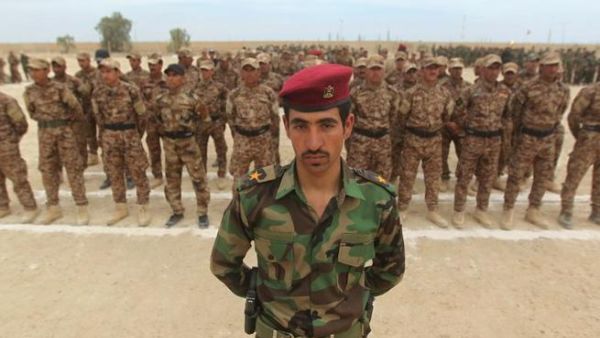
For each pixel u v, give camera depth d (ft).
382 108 16.17
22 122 16.69
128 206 19.38
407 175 17.24
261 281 5.43
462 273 13.91
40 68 15.47
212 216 18.30
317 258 4.93
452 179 23.44
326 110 4.34
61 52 187.21
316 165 4.56
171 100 15.57
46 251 15.19
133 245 15.67
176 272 13.89
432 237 16.37
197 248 15.51
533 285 13.28
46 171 17.02
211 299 12.51
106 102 15.98
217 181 22.52
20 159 17.08
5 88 55.42
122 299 12.48
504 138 19.61
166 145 16.30
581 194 20.98
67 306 12.14
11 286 13.06
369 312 5.78
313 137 4.38
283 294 5.15
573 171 16.98
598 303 12.41
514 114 16.74
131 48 208.33
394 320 11.60
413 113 16.21
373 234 5.12
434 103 15.94
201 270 14.03
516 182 16.78
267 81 23.54
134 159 16.71
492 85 16.10
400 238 5.64
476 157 16.60
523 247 15.69
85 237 16.26
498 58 15.67
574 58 70.90
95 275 13.70
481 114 16.12
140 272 13.89
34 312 11.87
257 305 5.64
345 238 4.96
